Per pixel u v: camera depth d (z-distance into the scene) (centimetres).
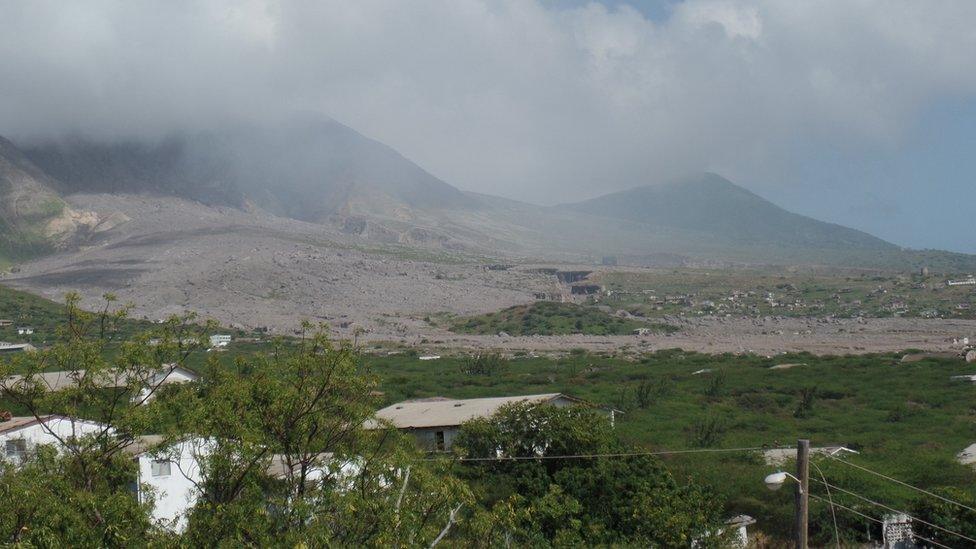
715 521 5281
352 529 3091
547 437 5666
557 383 14038
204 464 3297
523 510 3734
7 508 2758
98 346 3653
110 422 3450
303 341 3938
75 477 3269
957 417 10881
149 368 3719
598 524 4928
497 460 5656
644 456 5544
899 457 7762
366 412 3562
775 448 8200
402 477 3331
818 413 11406
